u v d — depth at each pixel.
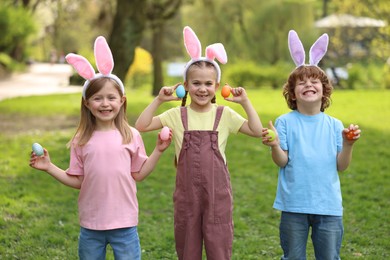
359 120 13.34
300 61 3.66
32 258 4.29
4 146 9.03
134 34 12.30
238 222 5.34
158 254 4.51
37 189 6.38
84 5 31.52
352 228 5.21
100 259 3.24
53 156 8.21
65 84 26.06
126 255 3.23
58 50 45.50
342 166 3.47
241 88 3.41
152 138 9.89
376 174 7.43
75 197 6.12
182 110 3.46
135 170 3.31
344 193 6.50
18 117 13.14
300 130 3.53
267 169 7.80
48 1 32.31
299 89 3.54
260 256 4.50
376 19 24.89
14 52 32.97
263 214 5.70
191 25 26.66
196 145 3.36
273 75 26.25
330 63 29.28
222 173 3.37
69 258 4.33
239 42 27.48
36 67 36.12
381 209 5.85
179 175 3.39
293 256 3.46
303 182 3.43
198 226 3.37
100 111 3.25
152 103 3.46
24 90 22.41
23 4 31.39
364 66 29.36
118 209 3.20
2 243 4.63
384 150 9.16
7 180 6.78
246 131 3.45
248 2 26.41
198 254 3.38
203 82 3.38
